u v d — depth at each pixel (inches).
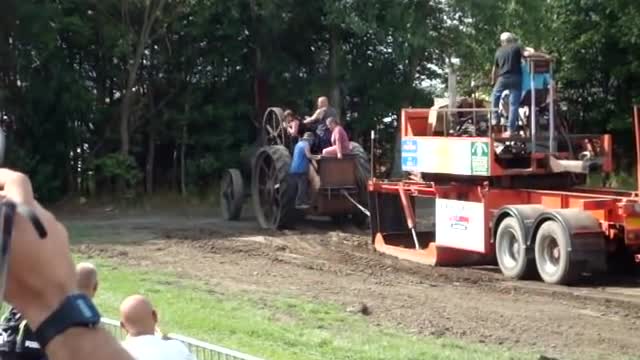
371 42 1210.0
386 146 1250.6
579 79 1321.4
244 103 1230.3
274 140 929.5
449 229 679.1
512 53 656.4
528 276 617.0
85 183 1194.0
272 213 884.0
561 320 478.6
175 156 1240.8
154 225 953.5
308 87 1216.8
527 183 670.5
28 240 68.6
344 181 850.8
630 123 1305.4
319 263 672.4
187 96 1225.4
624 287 586.2
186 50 1221.1
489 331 448.5
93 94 1168.2
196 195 1206.3
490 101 722.2
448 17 1189.7
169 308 473.7
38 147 1165.1
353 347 392.8
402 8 1157.7
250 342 396.5
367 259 697.6
